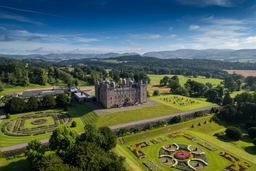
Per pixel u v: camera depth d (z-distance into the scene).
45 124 117.50
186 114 132.12
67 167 54.72
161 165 78.81
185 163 80.25
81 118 128.75
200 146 95.69
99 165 60.00
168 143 98.38
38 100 150.62
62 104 152.75
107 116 121.81
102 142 76.94
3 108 148.88
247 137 111.69
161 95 195.38
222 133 115.00
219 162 81.56
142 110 134.62
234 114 134.25
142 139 103.75
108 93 136.75
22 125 115.44
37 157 66.19
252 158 86.62
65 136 70.06
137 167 76.44
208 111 144.38
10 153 82.31
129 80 166.38
